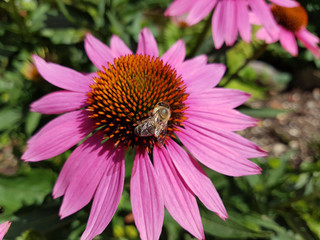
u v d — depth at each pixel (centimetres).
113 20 18
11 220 12
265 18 15
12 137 21
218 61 17
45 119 17
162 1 20
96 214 10
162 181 11
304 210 20
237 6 15
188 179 11
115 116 12
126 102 12
